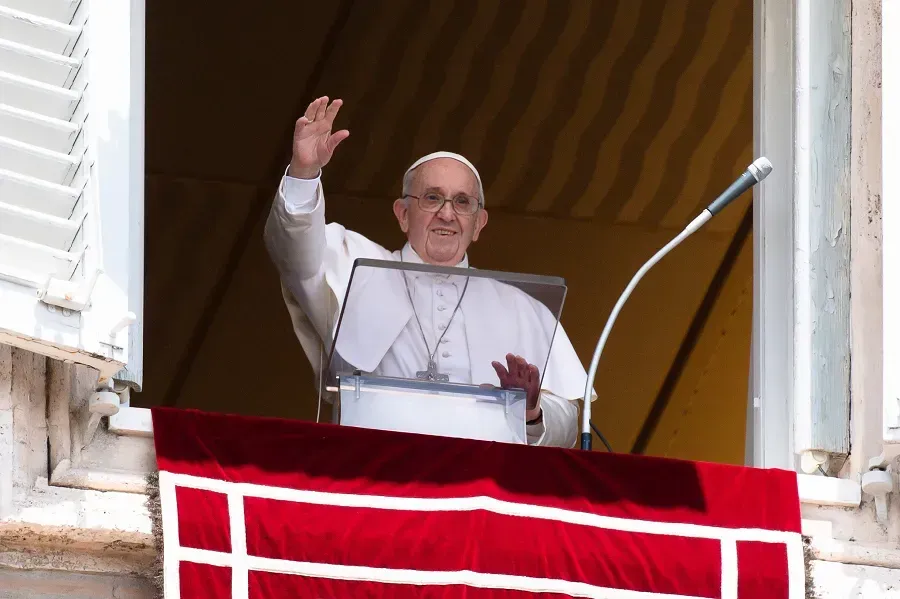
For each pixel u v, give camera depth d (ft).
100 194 48.62
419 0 91.76
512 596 49.08
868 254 57.82
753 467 55.83
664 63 94.79
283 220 59.67
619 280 103.35
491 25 93.09
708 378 105.50
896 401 52.39
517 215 101.91
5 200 47.34
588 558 50.14
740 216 101.35
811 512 54.70
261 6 91.25
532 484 50.55
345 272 62.28
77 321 46.65
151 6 90.74
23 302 45.96
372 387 51.80
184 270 99.91
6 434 47.50
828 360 57.21
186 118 96.02
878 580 53.36
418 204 63.93
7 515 46.93
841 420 56.59
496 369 52.90
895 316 53.06
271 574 47.60
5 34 48.39
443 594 48.49
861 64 59.52
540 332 52.70
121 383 50.60
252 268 100.17
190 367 102.22
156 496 48.42
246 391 102.89
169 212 98.78
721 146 98.94
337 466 49.21
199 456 48.32
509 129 98.43
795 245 58.59
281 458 48.91
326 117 59.41
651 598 50.24
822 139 59.31
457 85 96.22
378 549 48.49
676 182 100.32
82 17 49.24
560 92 96.48
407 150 99.25
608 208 101.50
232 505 47.93
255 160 98.27
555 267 103.50
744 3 91.45
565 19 92.58
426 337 53.01
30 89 47.88
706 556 51.19
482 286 52.75
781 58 61.41
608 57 94.63
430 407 52.01
